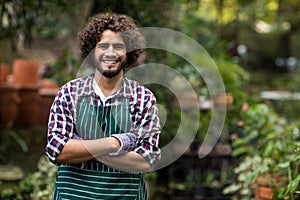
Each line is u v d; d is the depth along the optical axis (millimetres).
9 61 7855
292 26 14219
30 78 7141
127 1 6105
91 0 6312
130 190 2729
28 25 5977
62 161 2623
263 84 12219
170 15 6562
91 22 2730
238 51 11148
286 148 4520
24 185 5133
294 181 3791
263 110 5352
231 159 5781
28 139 6699
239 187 4930
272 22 13789
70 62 6125
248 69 12727
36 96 7102
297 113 9289
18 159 6211
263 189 4488
